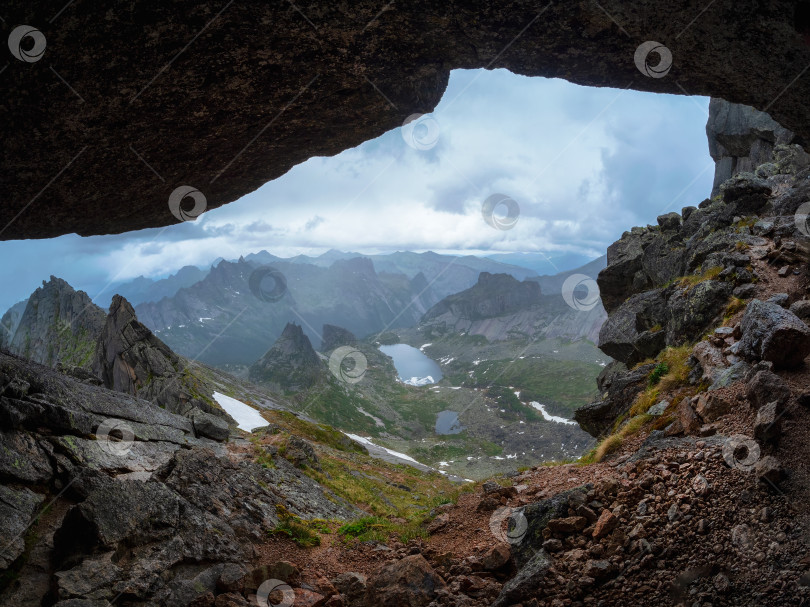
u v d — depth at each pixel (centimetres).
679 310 1983
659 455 1178
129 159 942
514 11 841
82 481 1175
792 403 1104
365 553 1211
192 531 1125
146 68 799
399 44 879
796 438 1024
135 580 957
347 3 789
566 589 891
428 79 966
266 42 816
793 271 1762
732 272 1903
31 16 702
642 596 842
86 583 926
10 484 1137
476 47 909
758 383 1175
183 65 812
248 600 1004
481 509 1282
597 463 1448
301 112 959
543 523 1059
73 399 1683
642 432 1501
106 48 758
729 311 1753
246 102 909
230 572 1068
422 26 853
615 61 949
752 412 1200
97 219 1062
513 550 1042
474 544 1124
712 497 977
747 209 2325
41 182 929
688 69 960
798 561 798
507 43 903
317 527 1388
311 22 802
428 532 1263
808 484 919
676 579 849
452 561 1065
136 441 1723
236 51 818
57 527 1066
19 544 987
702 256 2239
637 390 1900
